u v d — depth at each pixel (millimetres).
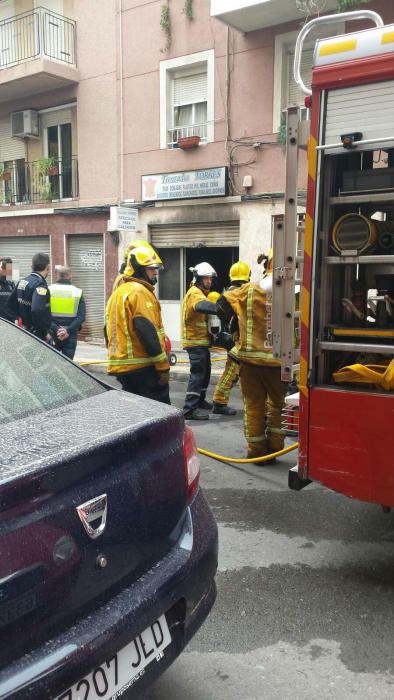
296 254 3514
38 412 2131
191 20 11773
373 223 2914
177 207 12438
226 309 4965
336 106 2818
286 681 2408
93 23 13320
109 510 1749
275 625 2775
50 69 13281
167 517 2006
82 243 14375
